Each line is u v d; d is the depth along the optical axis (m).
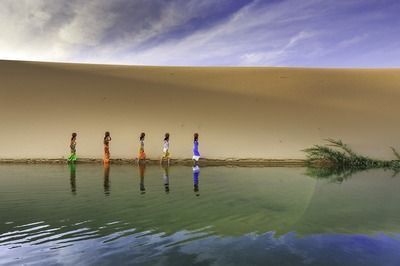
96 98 21.53
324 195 9.09
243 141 17.28
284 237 5.99
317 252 5.35
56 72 26.06
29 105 19.86
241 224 6.64
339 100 22.59
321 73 28.38
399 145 17.05
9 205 7.93
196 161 14.93
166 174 12.33
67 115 19.14
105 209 7.63
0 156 14.91
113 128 18.17
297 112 20.80
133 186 10.10
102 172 12.62
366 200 8.59
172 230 6.35
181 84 25.08
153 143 16.95
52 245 5.66
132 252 5.36
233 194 9.10
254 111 20.83
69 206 7.86
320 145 17.00
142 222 6.74
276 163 15.12
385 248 5.54
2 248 5.52
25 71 25.33
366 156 15.96
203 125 18.89
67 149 15.95
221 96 22.97
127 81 25.03
